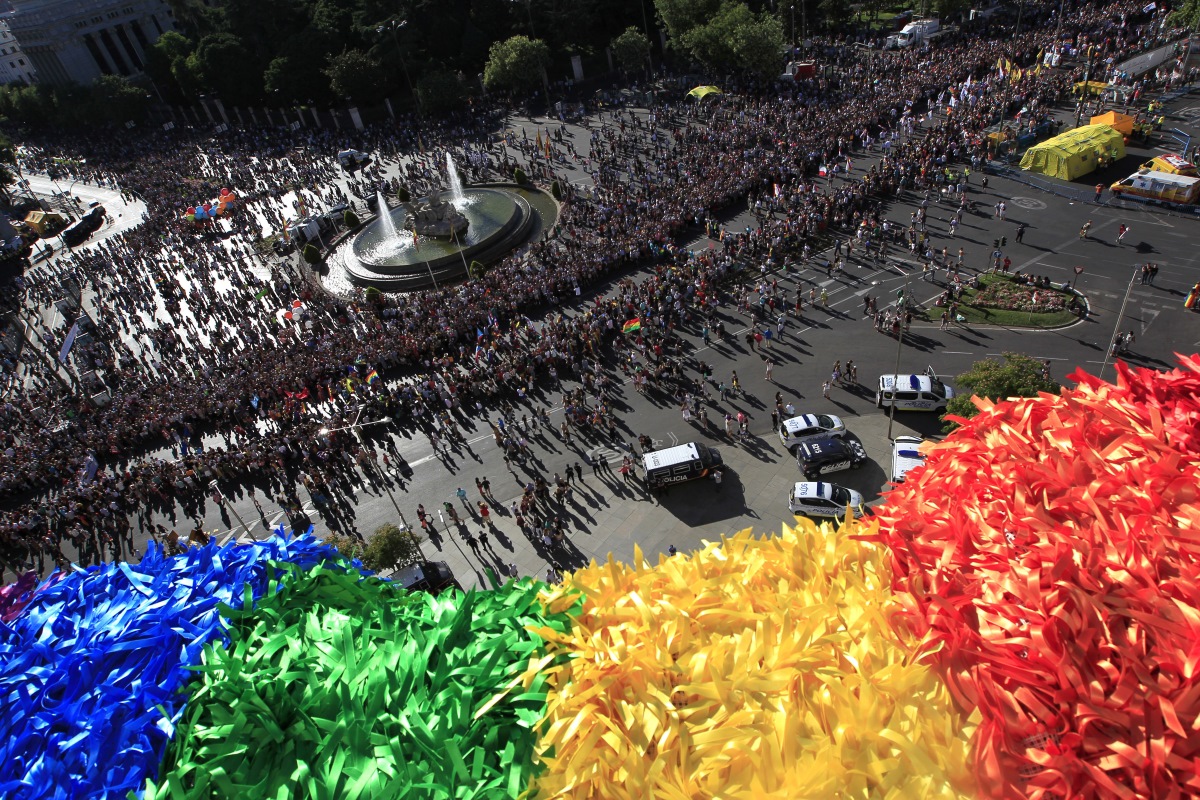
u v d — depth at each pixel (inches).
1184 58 2487.7
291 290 2193.7
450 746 276.8
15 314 2454.5
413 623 339.0
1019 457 313.6
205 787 282.2
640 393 1435.8
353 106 3604.8
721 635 317.1
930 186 2003.0
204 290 2267.5
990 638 256.7
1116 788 217.0
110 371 1925.4
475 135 3159.5
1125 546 257.1
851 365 1342.3
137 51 5531.5
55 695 330.0
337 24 3818.9
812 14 3823.8
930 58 2974.9
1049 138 2129.7
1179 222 1673.2
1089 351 1320.1
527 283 1836.9
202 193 3166.8
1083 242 1657.2
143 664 337.1
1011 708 241.8
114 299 2369.6
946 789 235.6
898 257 1717.5
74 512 1384.1
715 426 1312.7
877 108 2527.1
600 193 2348.7
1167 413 317.1
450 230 2231.8
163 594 374.6
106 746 299.9
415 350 1663.4
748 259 1804.9
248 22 3937.0
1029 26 3161.9
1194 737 219.8
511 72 3284.9
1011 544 276.4
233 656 329.1
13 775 301.1
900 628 291.0
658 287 1706.4
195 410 1615.4
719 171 2261.3
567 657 315.0
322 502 1309.1
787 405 1325.0
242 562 392.2
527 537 1159.6
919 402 1230.9
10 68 6058.1
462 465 1347.2
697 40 3038.9
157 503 1402.6
